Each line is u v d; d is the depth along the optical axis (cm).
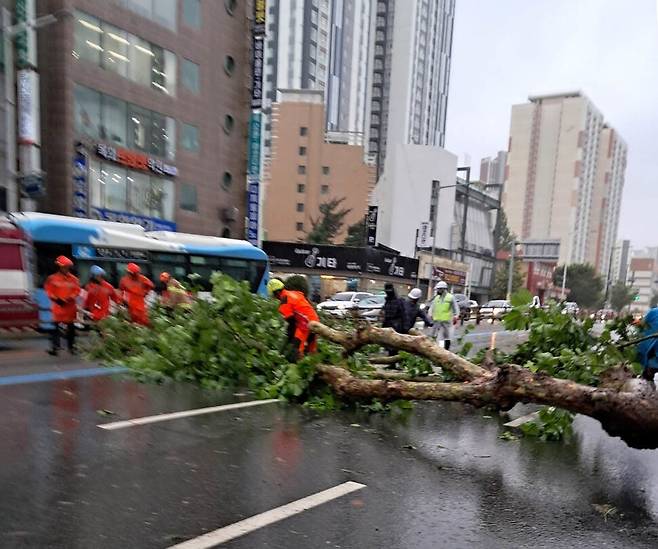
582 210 10431
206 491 391
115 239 1382
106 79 2269
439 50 11900
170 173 2564
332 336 721
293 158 6588
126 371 833
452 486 436
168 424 556
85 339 1255
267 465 455
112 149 2270
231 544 317
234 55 2977
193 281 1390
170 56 2570
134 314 1071
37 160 1853
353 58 10606
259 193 3073
